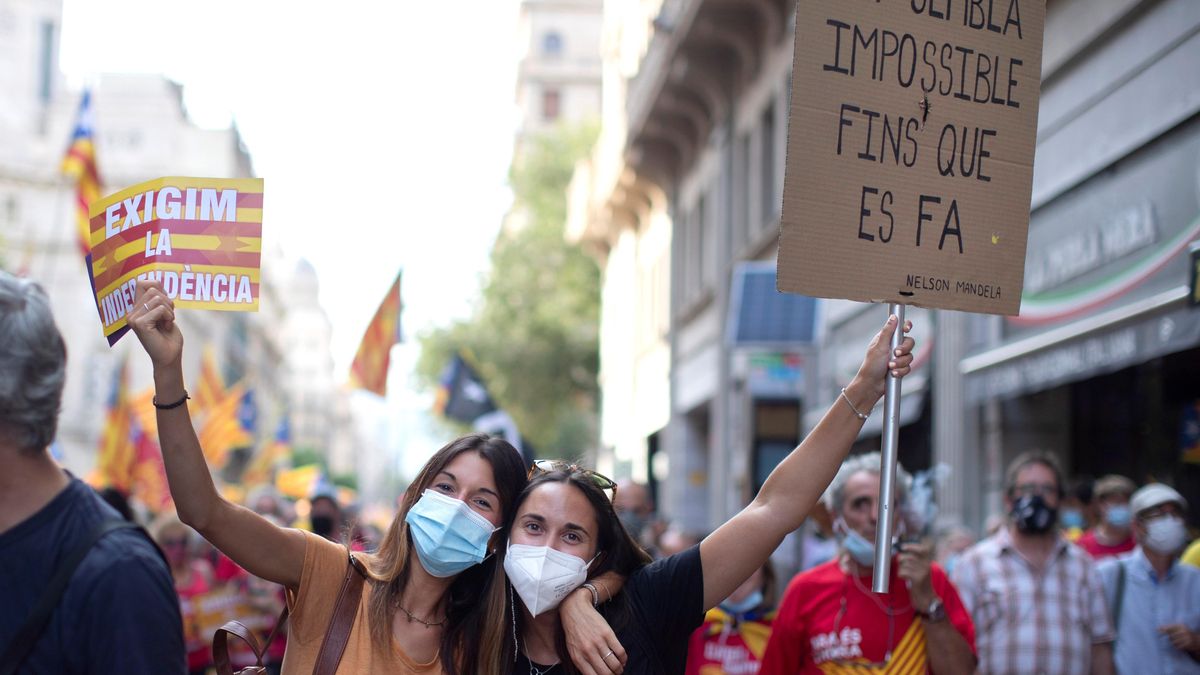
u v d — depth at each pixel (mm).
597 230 41938
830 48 4039
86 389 55844
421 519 3746
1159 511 6434
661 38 26141
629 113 31391
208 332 72125
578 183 43156
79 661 2760
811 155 3986
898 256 4066
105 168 68500
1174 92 9266
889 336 4008
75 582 2770
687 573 3824
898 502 5285
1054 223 11336
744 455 23406
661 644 3793
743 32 23094
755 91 23484
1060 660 6098
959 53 4223
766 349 20828
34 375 2799
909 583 5000
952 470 12969
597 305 47531
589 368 46844
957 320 13078
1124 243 9953
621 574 3865
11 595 2771
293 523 14828
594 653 3578
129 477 16797
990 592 6203
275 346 110500
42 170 56750
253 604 10242
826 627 5223
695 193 29656
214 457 23594
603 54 39594
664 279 33406
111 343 3600
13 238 55688
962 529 10508
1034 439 12531
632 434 37969
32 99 61250
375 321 14453
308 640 3748
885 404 3971
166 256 3594
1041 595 6164
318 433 157000
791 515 3889
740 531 3871
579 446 50969
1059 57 11320
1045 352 10898
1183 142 9172
